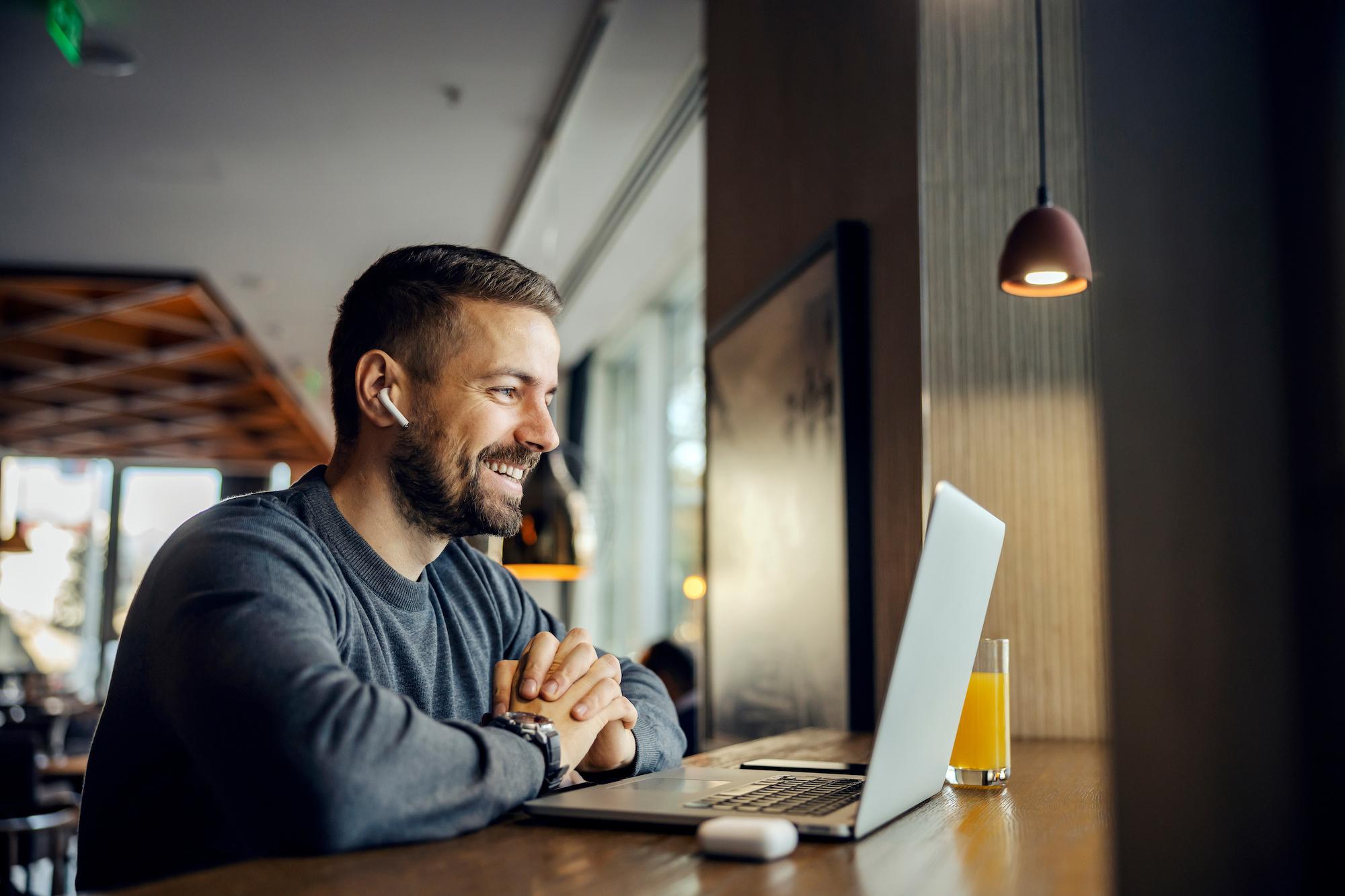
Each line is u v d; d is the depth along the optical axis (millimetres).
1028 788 1162
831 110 2299
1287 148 567
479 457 1197
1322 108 561
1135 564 564
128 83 4000
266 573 965
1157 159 591
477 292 1197
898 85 1992
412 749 831
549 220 5445
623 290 6535
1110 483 574
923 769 976
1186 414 568
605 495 6426
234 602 909
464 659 1298
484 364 1189
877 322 2047
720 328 2906
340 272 6223
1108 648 561
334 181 4934
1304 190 562
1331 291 551
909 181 1943
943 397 1881
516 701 1059
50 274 6102
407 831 811
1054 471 1875
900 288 1967
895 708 827
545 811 907
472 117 4293
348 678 862
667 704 1327
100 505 12227
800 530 2260
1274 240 566
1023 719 1854
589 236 5703
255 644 866
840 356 2062
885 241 2025
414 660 1194
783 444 2389
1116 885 535
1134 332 581
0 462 11984
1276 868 534
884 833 870
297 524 1094
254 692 829
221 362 8539
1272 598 548
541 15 3551
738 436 2730
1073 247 1596
